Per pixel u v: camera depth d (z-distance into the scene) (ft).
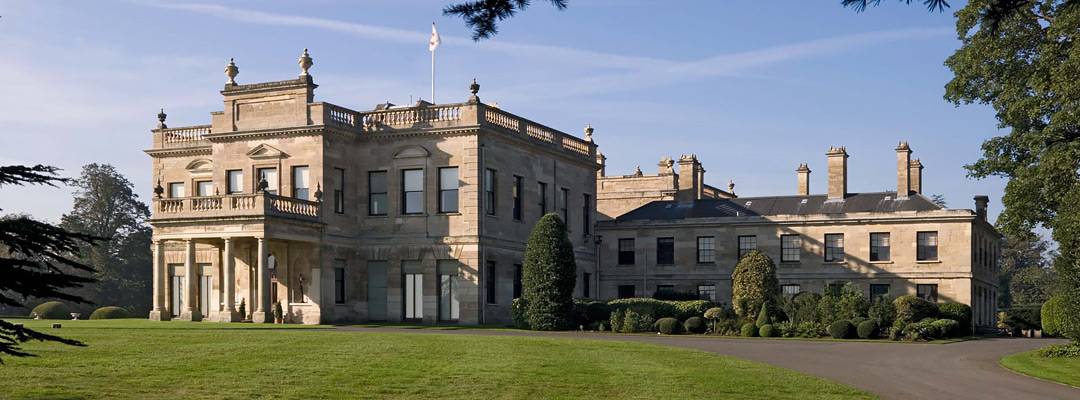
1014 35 142.00
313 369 89.92
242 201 170.30
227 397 75.77
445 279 186.50
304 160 184.65
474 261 182.09
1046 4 138.00
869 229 213.66
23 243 47.83
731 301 222.28
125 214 320.09
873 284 212.23
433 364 94.53
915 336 157.69
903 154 218.59
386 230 189.57
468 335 131.85
